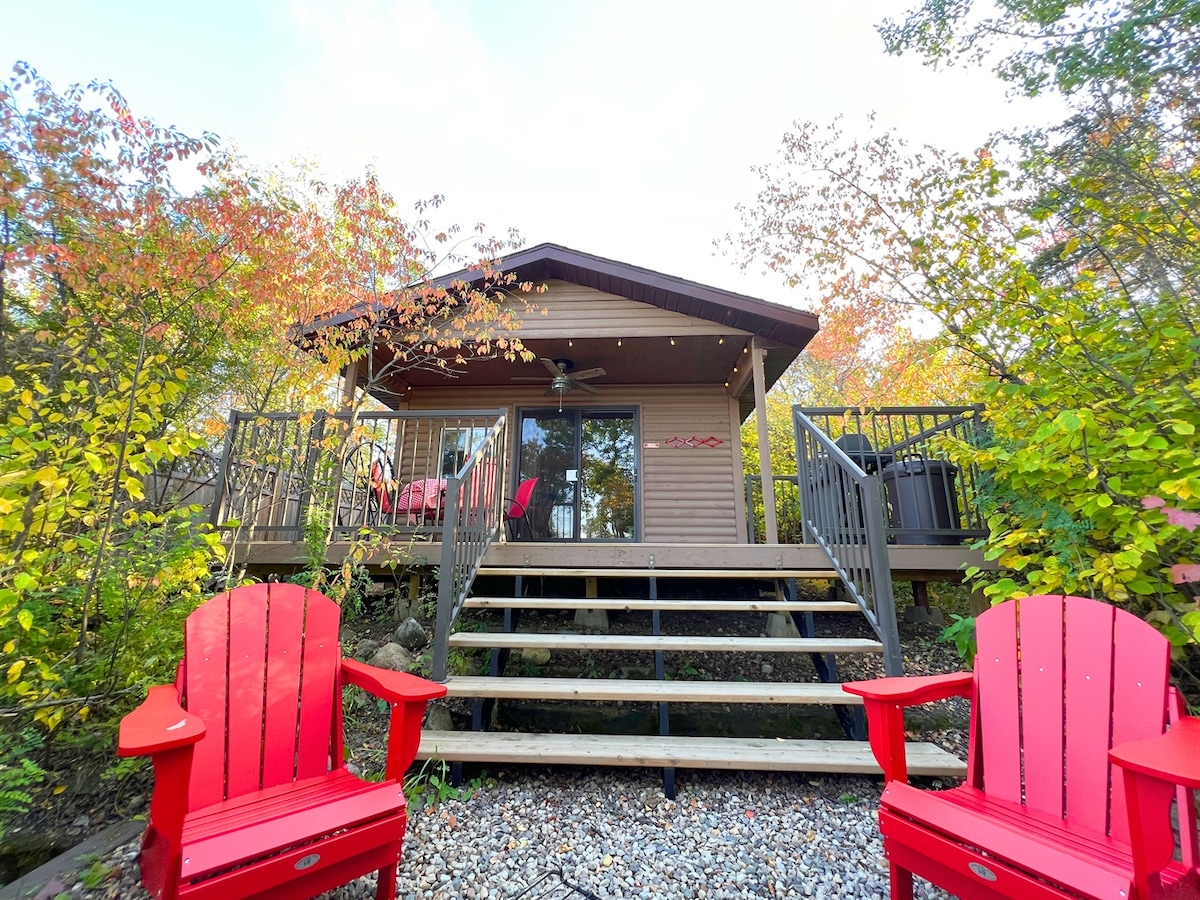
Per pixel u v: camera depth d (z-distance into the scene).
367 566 3.99
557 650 3.67
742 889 1.78
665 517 7.09
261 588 1.87
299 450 4.31
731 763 2.28
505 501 5.61
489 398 7.51
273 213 3.64
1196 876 1.24
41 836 2.08
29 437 2.27
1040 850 1.29
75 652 2.35
